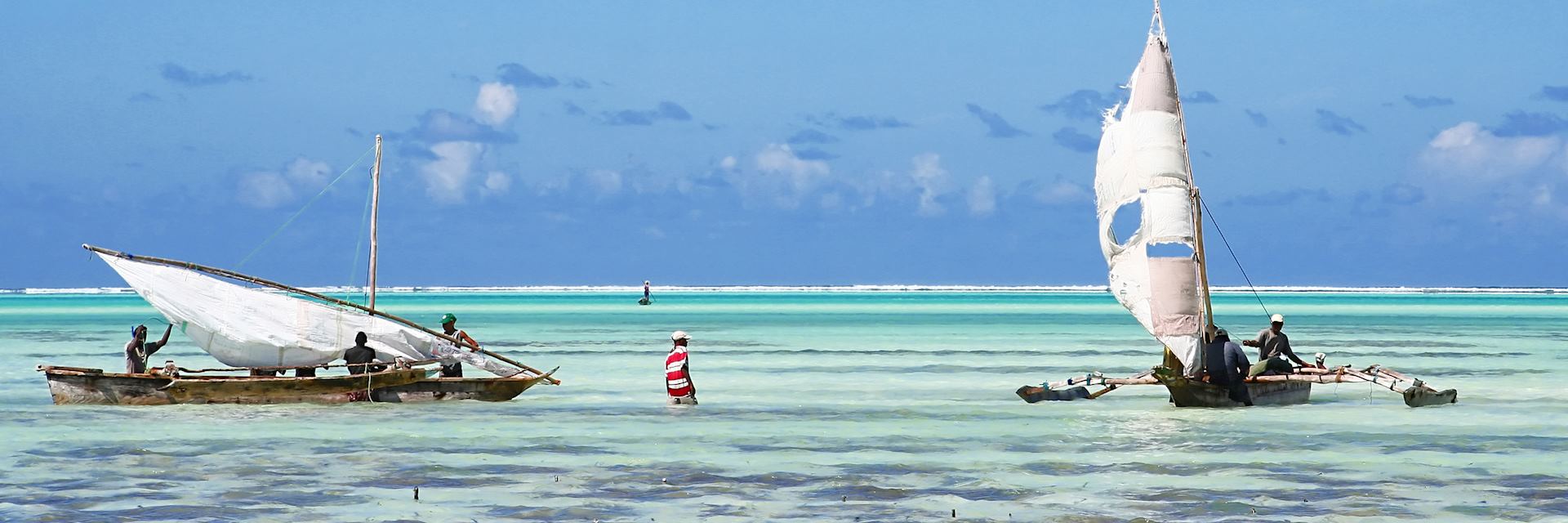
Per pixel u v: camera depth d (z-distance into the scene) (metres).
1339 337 85.94
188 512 23.16
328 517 22.81
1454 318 130.12
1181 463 28.22
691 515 23.09
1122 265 39.50
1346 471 27.11
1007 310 165.50
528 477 26.59
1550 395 41.81
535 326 104.44
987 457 29.09
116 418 35.75
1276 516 22.92
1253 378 38.62
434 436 32.38
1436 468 27.39
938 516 22.98
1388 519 22.64
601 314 144.75
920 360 59.62
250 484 25.81
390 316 40.56
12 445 30.47
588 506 23.81
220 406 38.28
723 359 60.91
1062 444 30.97
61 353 66.12
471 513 23.19
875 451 29.92
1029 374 51.47
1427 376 50.38
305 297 45.38
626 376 50.44
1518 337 83.81
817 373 51.81
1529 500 24.11
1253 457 28.94
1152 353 65.44
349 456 29.14
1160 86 39.12
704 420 35.69
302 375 40.59
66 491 25.00
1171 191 38.69
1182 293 38.44
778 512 23.38
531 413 37.28
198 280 39.25
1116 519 22.75
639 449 30.17
